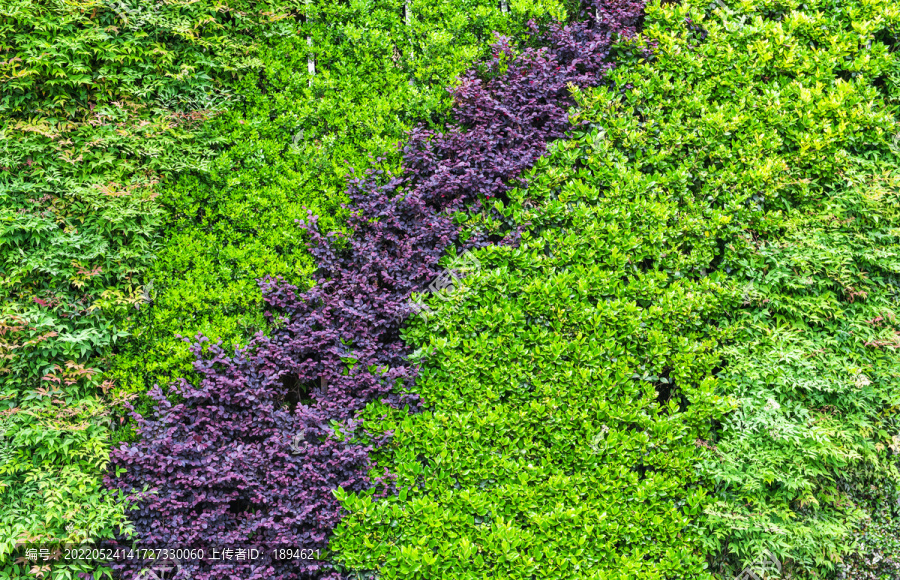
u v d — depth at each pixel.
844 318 5.45
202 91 5.50
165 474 4.80
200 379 5.05
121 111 5.12
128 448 4.73
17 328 4.62
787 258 5.40
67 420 4.71
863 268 5.62
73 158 4.98
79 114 5.12
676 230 5.47
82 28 5.14
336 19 6.02
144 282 5.20
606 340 5.23
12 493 4.54
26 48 4.83
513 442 5.12
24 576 4.43
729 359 5.31
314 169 5.63
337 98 5.85
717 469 5.04
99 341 4.89
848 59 5.97
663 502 5.05
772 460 5.02
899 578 5.33
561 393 5.16
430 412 5.18
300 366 5.11
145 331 5.09
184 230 5.39
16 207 4.80
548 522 4.93
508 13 6.17
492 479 5.11
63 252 4.83
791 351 5.19
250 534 4.93
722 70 5.87
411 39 6.09
